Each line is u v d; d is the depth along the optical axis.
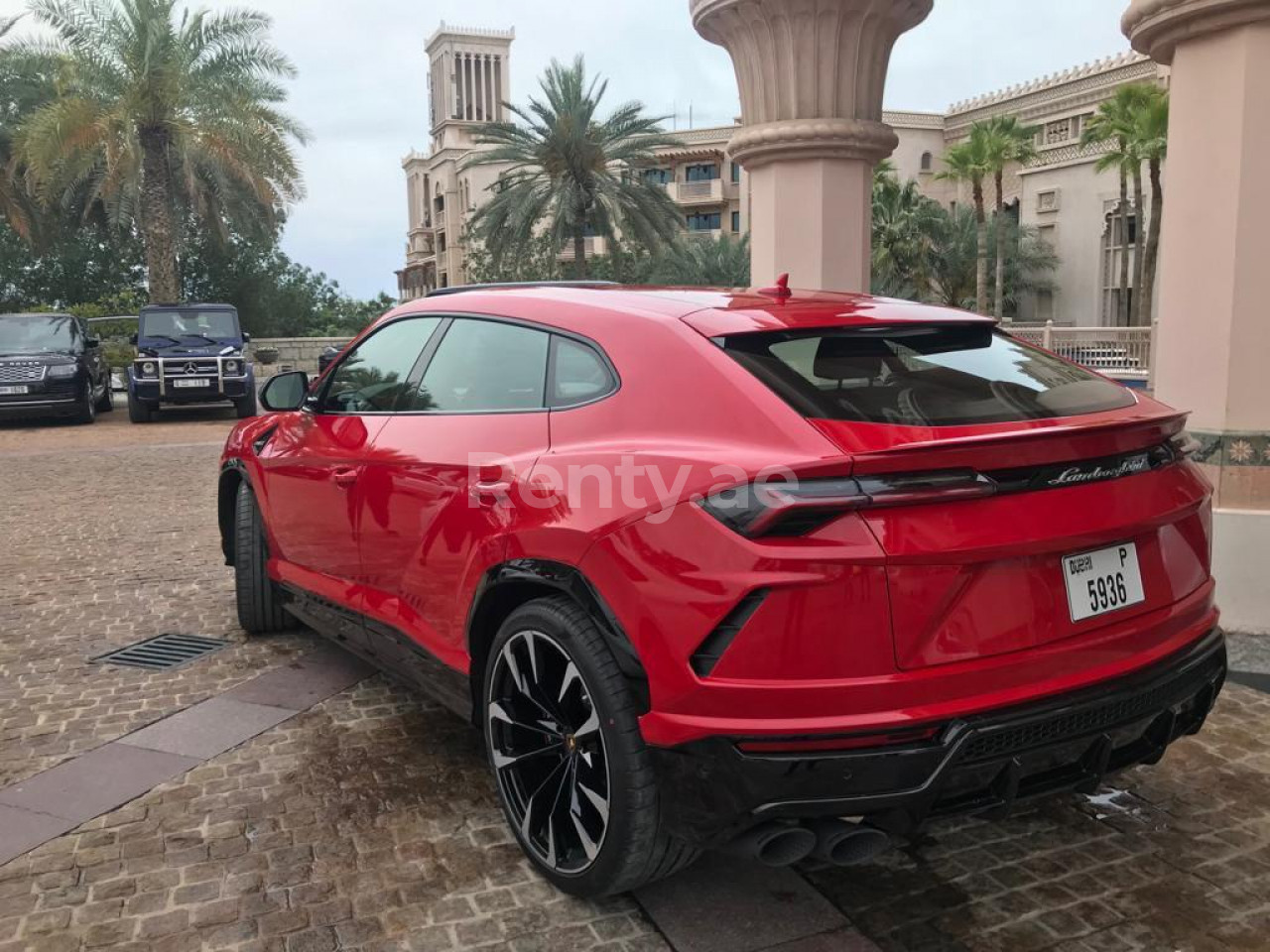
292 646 4.79
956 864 2.83
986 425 2.28
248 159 23.61
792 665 2.08
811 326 2.62
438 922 2.57
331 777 3.39
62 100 22.33
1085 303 40.94
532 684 2.69
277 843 2.96
